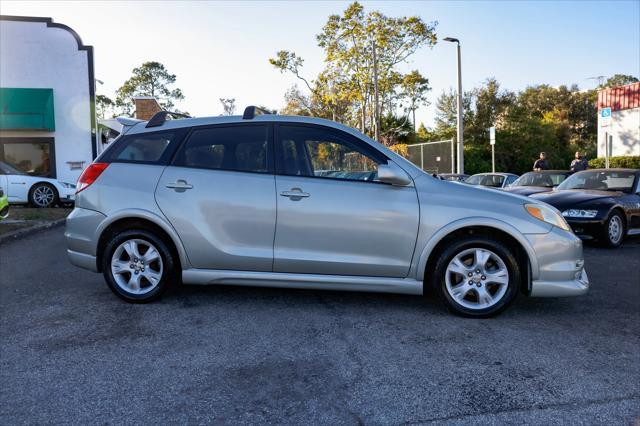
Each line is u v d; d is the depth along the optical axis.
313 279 4.59
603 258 7.79
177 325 4.26
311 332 4.11
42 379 3.26
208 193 4.67
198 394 3.06
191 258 4.70
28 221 11.00
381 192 4.55
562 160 35.34
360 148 4.68
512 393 3.09
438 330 4.19
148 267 4.81
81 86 19.66
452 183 4.67
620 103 26.42
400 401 2.99
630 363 3.56
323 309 4.72
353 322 4.37
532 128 34.53
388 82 29.00
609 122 14.15
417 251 4.50
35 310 4.68
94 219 4.78
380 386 3.18
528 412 2.87
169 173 4.77
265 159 4.73
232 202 4.64
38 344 3.84
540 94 55.12
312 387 3.16
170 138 4.90
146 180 4.77
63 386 3.16
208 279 4.72
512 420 2.79
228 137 4.84
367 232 4.52
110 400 2.99
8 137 19.06
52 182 14.66
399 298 5.11
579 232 8.77
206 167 4.77
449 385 3.20
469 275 4.50
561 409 2.91
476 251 4.48
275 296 5.13
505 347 3.83
